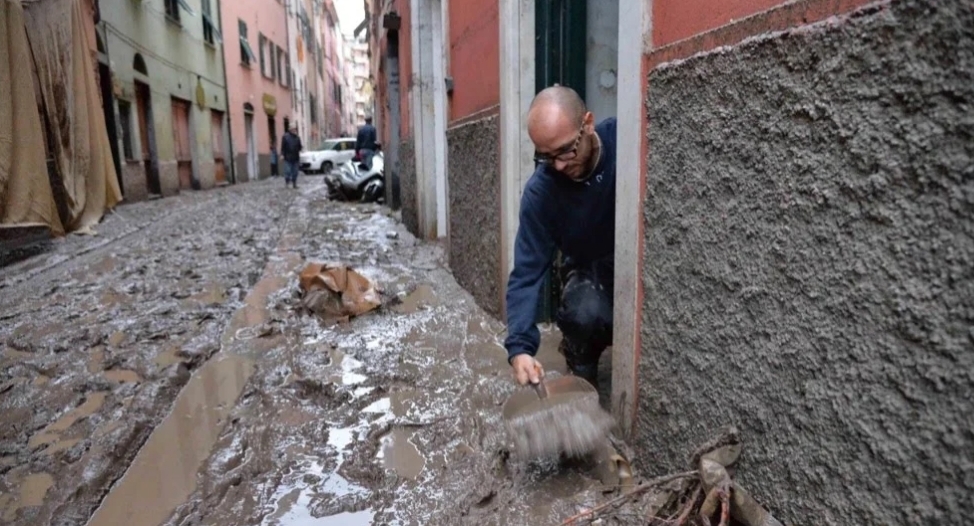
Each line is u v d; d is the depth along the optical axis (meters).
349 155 30.50
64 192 8.41
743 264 1.54
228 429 2.74
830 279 1.27
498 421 2.65
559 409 2.09
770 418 1.48
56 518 2.11
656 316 1.98
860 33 1.15
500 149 3.73
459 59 4.91
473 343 3.70
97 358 3.73
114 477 2.38
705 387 1.74
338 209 12.20
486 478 2.21
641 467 2.13
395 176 11.27
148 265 6.74
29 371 3.55
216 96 21.47
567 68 3.54
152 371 3.44
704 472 1.58
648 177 1.98
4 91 6.95
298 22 38.75
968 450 1.01
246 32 25.73
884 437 1.17
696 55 1.67
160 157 15.91
